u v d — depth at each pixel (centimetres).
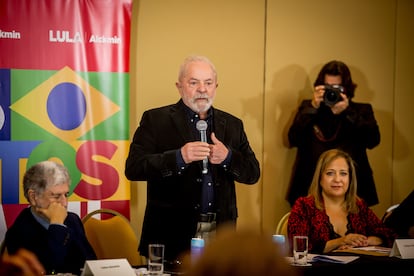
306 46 675
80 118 563
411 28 711
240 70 653
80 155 563
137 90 621
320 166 508
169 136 473
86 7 564
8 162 547
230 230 107
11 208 548
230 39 649
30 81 550
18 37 547
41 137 554
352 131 636
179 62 633
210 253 103
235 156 452
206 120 478
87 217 488
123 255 486
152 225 463
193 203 458
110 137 571
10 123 547
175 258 454
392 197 711
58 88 557
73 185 562
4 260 162
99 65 568
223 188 461
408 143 712
